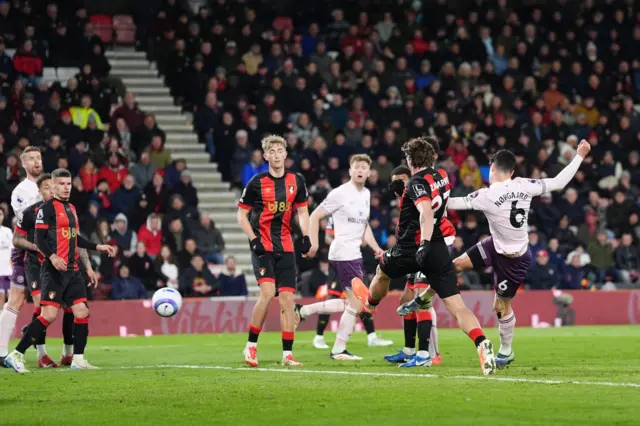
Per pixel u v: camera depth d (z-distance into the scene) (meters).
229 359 26.09
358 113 54.00
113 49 58.84
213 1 57.41
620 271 49.69
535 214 50.88
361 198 26.70
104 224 42.72
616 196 52.16
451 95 56.44
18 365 22.34
